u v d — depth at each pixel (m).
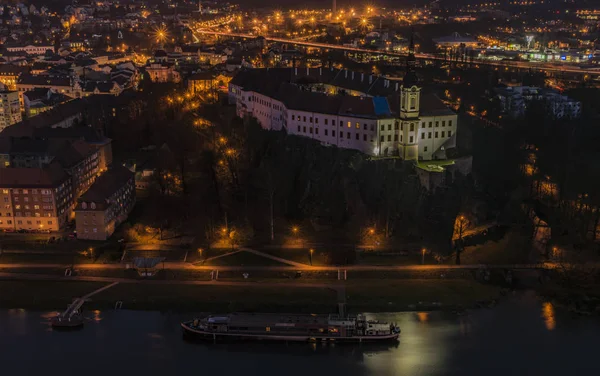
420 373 157.50
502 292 193.88
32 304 185.25
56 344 168.38
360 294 189.38
